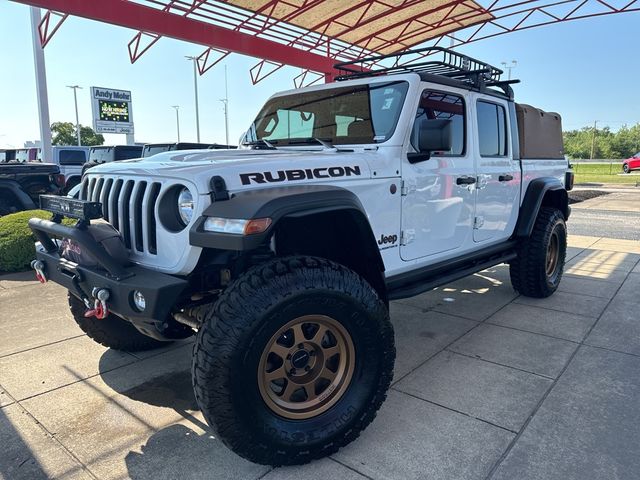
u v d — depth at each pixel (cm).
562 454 238
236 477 225
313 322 231
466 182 372
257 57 1306
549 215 493
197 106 3195
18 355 363
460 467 230
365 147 316
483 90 401
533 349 370
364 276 282
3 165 880
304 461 230
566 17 1395
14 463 236
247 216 207
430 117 342
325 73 1486
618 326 418
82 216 236
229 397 207
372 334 246
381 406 279
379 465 232
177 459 238
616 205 1546
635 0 1283
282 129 393
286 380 231
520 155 470
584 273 614
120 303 227
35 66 1298
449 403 289
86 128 6231
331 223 270
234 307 210
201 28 1174
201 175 226
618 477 221
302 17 1285
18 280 584
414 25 1473
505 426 263
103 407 289
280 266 226
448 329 416
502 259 446
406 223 319
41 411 284
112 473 228
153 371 338
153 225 249
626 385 309
